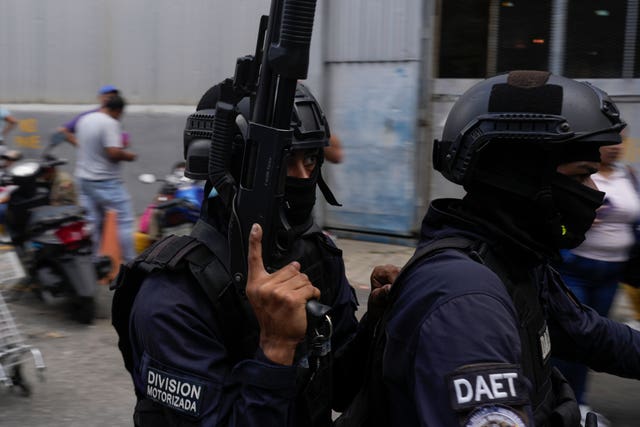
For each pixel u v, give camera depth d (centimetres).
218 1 818
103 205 598
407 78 722
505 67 696
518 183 136
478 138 135
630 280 388
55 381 415
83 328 504
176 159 855
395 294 139
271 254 143
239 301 149
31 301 556
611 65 657
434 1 708
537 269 154
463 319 122
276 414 138
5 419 369
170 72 858
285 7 135
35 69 938
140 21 866
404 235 739
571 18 667
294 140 151
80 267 505
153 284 152
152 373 147
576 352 166
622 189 375
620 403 400
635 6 640
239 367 141
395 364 131
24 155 938
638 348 167
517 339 123
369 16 732
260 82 141
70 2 905
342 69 752
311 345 141
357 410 148
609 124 135
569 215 140
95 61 901
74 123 641
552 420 137
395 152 736
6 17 944
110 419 371
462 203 145
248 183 141
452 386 118
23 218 532
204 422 140
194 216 633
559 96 134
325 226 773
